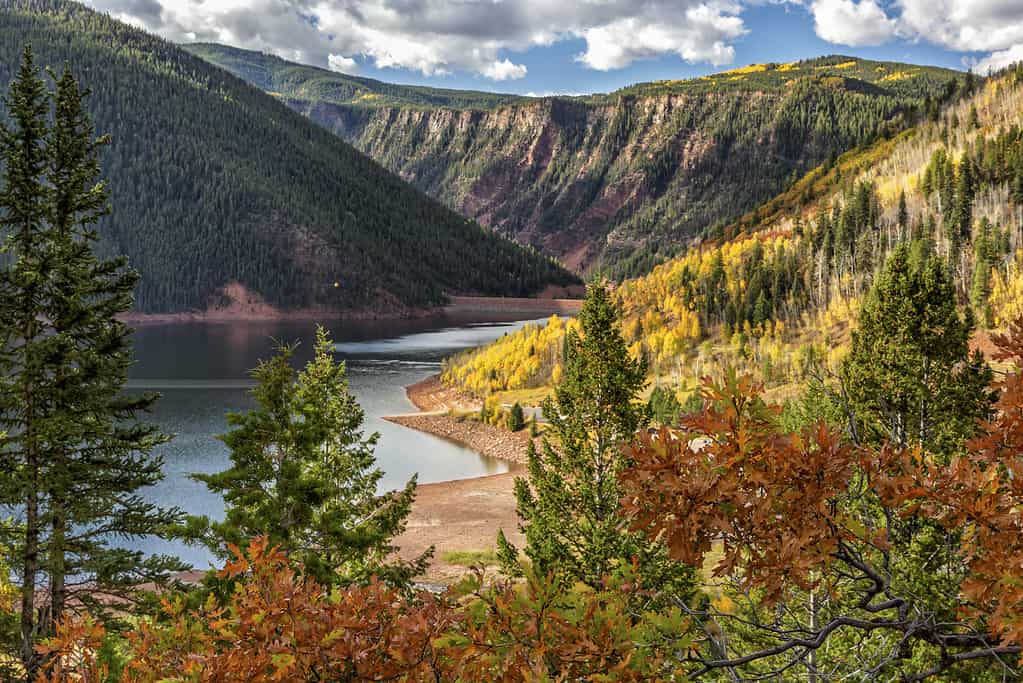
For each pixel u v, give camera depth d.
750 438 3.47
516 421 94.00
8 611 18.00
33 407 17.11
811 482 3.55
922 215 150.38
